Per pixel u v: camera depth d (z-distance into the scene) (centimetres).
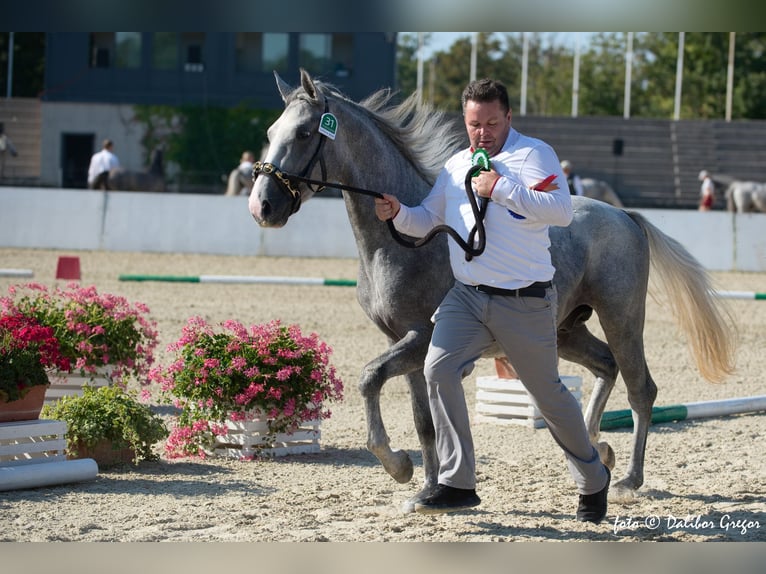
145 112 4609
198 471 883
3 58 6538
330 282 2219
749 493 820
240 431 937
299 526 708
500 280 650
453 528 709
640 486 816
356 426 1095
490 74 8538
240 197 3027
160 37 4600
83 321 1106
